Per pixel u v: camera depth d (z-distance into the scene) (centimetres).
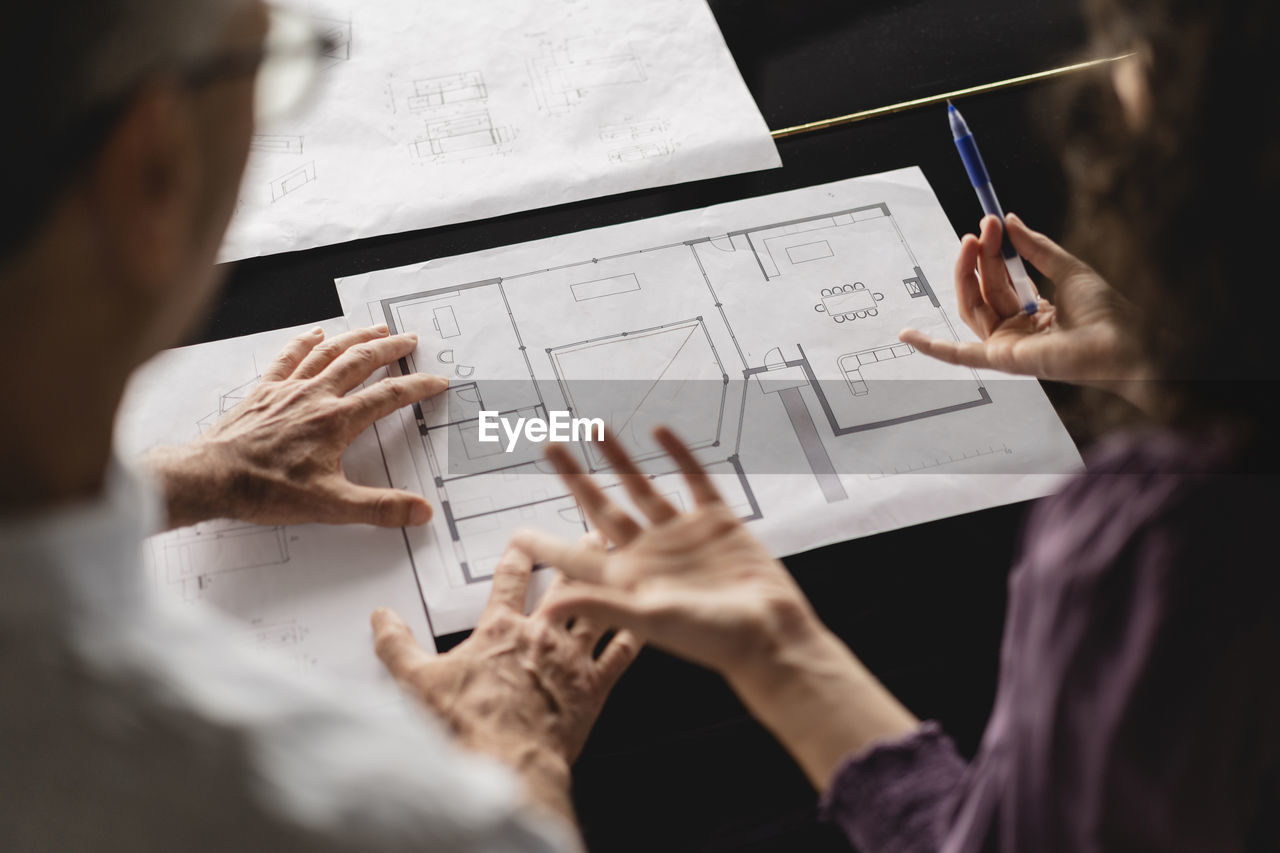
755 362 87
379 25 107
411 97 102
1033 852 49
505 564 74
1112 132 46
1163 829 47
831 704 60
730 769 69
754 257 92
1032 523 53
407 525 77
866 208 96
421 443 81
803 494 80
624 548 66
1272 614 44
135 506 38
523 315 88
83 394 33
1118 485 47
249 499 74
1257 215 39
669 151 99
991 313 87
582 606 61
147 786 32
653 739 70
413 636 73
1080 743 47
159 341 36
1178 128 40
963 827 52
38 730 31
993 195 89
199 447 74
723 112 101
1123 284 46
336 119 100
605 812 67
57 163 28
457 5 109
